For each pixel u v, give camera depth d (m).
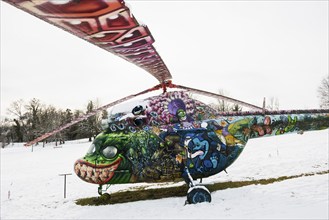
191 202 7.42
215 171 8.38
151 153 8.10
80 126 69.94
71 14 2.14
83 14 2.15
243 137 8.69
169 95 8.66
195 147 8.23
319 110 9.39
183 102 8.62
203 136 8.35
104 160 8.00
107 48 3.17
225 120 8.73
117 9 2.08
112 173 7.99
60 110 81.44
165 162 8.09
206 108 8.79
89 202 9.02
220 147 8.41
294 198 7.02
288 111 9.20
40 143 64.69
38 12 2.09
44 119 69.38
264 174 10.79
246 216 5.90
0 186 14.21
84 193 10.78
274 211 6.09
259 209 6.38
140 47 3.21
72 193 11.06
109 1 1.95
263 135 8.86
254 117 8.88
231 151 8.51
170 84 7.77
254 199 7.30
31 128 72.31
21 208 9.16
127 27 2.49
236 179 10.31
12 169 23.05
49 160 29.02
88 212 7.75
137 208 7.61
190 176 8.00
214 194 8.15
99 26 2.43
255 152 18.08
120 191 10.38
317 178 8.86
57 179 15.16
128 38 2.82
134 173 8.06
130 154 8.08
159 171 8.09
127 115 8.42
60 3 1.93
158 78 7.12
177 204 7.65
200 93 8.01
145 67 4.76
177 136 8.23
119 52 3.40
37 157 33.78
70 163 24.77
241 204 6.96
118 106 8.66
